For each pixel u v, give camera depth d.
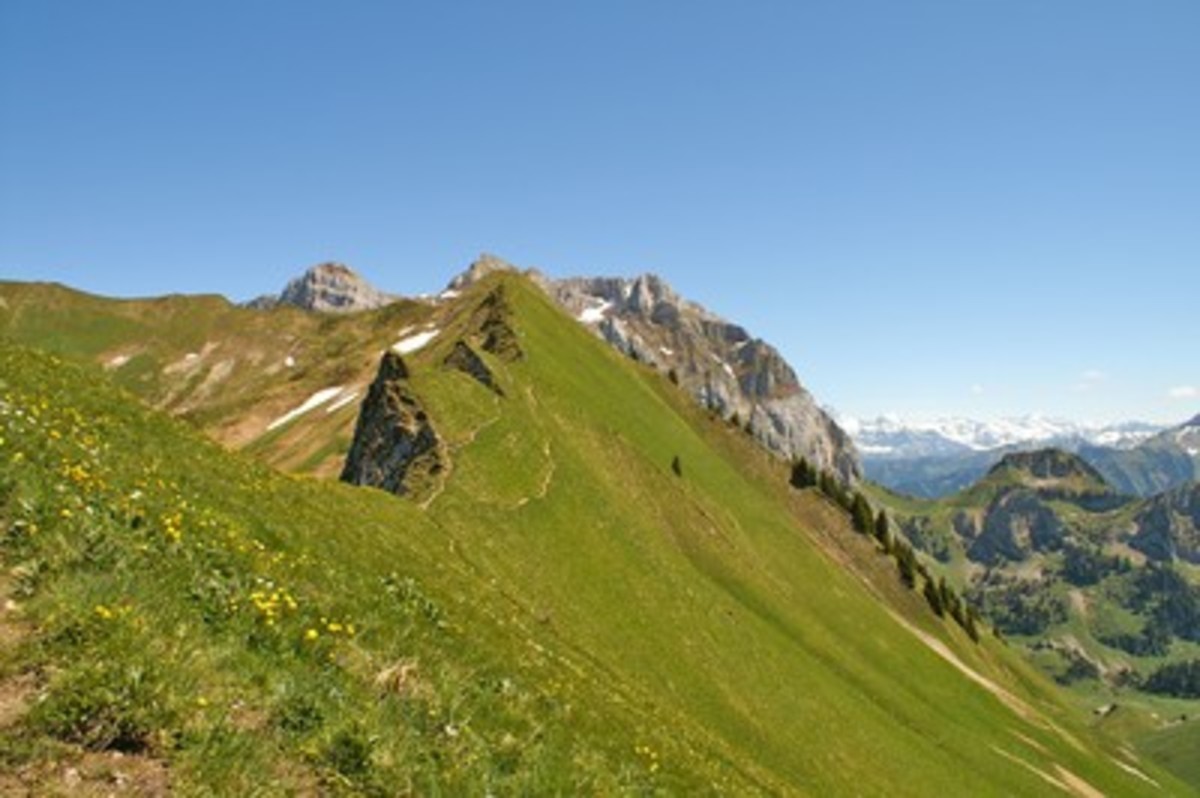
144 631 11.63
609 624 54.19
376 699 13.61
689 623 62.56
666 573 68.50
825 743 61.22
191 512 18.70
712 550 94.94
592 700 26.06
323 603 17.05
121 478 18.75
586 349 149.12
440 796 11.87
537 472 69.56
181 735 10.35
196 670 11.62
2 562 12.46
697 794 21.45
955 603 186.25
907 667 112.75
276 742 11.12
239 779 10.19
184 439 28.81
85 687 10.16
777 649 73.38
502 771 14.05
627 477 93.88
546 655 30.61
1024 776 91.75
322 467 123.25
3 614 11.29
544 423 84.56
